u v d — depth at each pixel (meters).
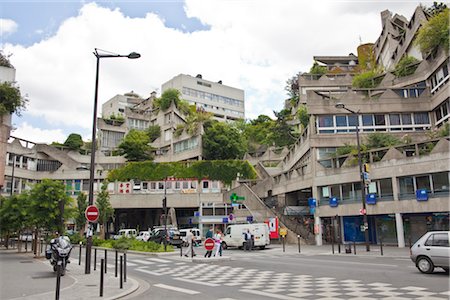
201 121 61.81
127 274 15.34
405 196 28.33
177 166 55.62
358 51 78.31
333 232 34.41
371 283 11.42
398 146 29.20
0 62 31.48
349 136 35.84
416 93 37.81
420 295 9.44
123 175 56.84
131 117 73.81
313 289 10.75
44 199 23.55
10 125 30.06
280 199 43.34
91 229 15.41
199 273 15.27
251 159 61.59
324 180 33.88
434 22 34.97
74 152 66.12
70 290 11.19
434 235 13.51
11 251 29.88
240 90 105.38
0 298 9.90
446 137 26.33
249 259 20.89
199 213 52.69
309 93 37.03
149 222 60.53
